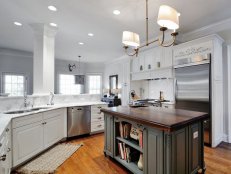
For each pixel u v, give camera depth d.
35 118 2.52
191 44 3.43
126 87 5.98
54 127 3.04
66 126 3.46
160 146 1.61
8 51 5.89
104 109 2.56
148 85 5.47
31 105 3.24
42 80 3.54
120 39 4.49
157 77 4.52
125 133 2.30
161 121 1.61
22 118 2.25
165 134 1.57
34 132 2.49
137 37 2.41
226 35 3.31
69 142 3.32
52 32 3.72
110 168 2.25
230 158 2.54
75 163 2.40
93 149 2.95
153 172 1.70
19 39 4.67
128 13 2.91
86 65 8.41
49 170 2.16
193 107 3.29
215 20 3.26
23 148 2.26
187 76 3.45
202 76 3.16
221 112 3.28
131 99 5.57
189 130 1.84
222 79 3.36
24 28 3.77
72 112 3.51
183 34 4.05
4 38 4.58
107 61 7.98
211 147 3.01
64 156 2.62
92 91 8.42
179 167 1.67
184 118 1.77
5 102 2.79
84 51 5.98
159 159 1.62
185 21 3.29
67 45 5.14
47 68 3.69
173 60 3.85
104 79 8.38
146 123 1.69
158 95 5.03
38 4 2.63
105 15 3.00
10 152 2.02
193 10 2.81
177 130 1.63
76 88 8.16
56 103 3.82
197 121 1.89
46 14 2.99
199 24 3.46
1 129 1.50
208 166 2.28
